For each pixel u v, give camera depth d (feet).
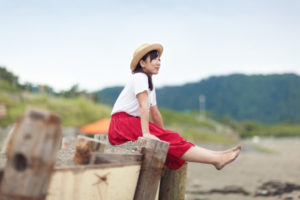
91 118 72.02
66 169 5.83
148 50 9.34
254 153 70.18
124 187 7.06
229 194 19.16
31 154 4.59
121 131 9.27
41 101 71.36
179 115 184.14
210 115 304.91
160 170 7.57
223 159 8.23
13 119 56.90
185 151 8.39
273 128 317.22
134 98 9.47
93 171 6.32
